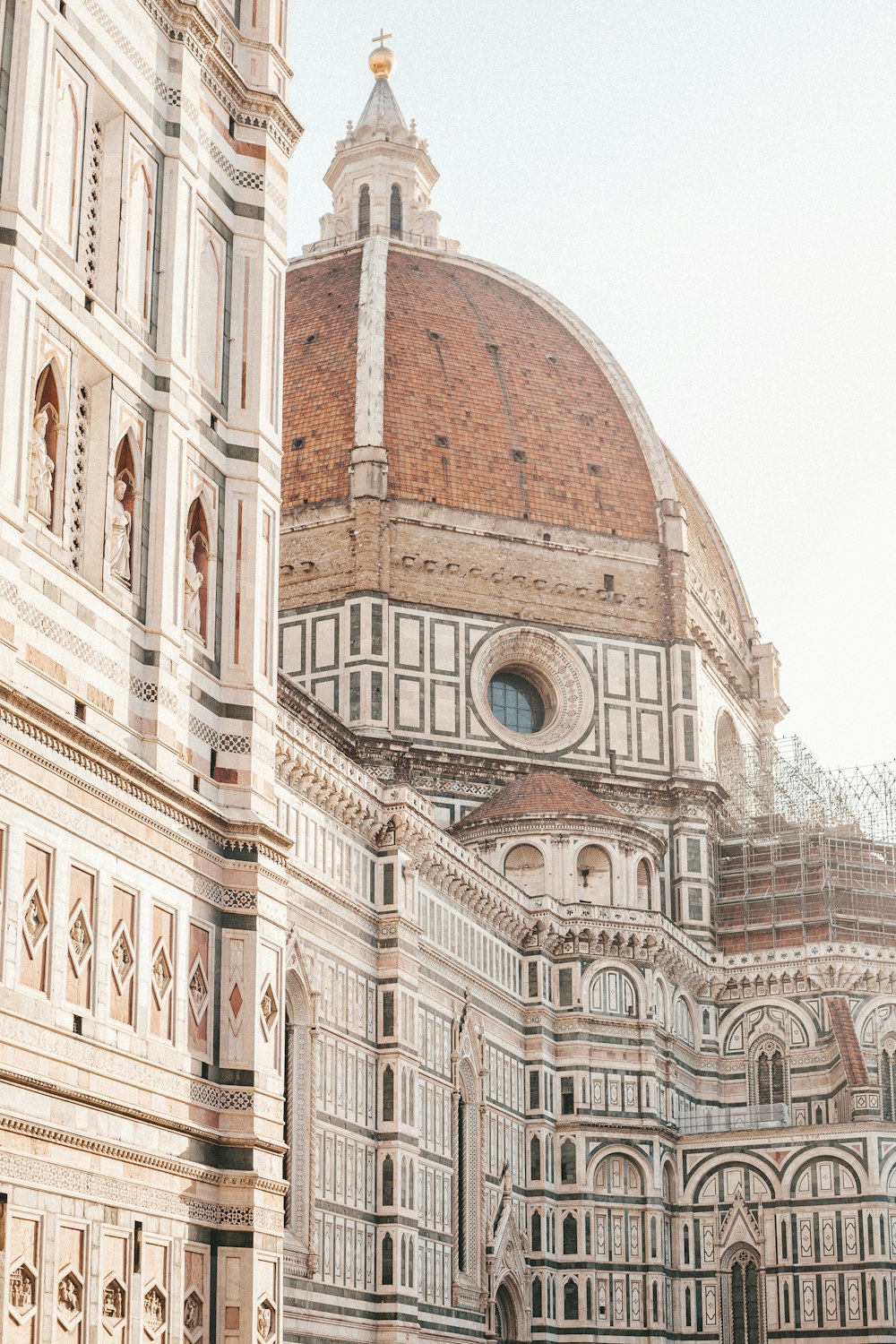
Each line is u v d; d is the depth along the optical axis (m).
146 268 37.94
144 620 36.28
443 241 158.25
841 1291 102.19
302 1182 76.56
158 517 36.94
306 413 126.19
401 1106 85.00
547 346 135.88
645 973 108.00
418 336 130.38
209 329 40.44
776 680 146.38
